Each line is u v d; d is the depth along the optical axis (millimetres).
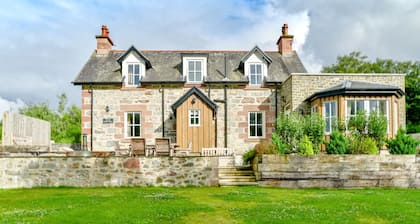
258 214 8031
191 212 8273
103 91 20047
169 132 19984
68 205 9039
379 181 12883
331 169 12891
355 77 18297
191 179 13047
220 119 20266
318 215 7883
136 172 13047
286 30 23250
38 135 18469
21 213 7980
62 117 45688
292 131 14703
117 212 8148
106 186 12969
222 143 20109
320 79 18312
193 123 19281
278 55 23031
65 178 13008
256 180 13375
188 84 20359
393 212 8188
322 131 14867
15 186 12859
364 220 7504
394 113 16672
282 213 8109
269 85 20547
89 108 19922
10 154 14508
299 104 18141
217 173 13062
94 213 8016
